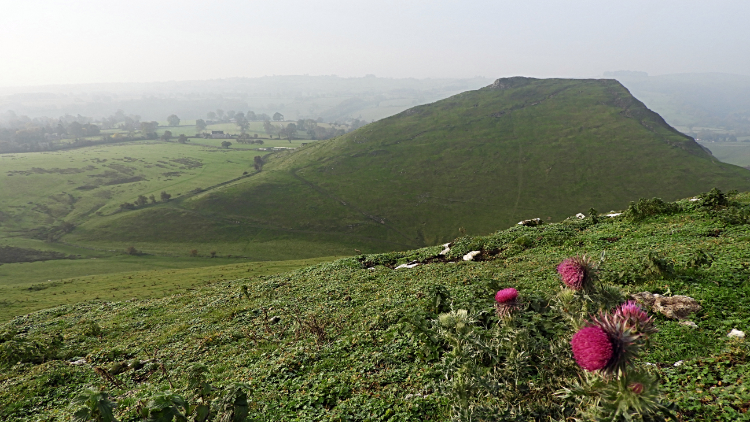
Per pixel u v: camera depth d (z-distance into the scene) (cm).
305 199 19562
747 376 680
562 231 2758
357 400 955
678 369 763
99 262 13600
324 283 2880
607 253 1900
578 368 595
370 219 17612
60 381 1658
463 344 741
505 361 718
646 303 1084
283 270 6725
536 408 598
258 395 1102
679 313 998
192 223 17250
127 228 16775
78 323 3306
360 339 1360
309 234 16550
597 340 386
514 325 722
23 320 3825
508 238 2928
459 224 16525
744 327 877
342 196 19688
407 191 19562
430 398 867
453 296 1587
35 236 15975
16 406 1436
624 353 383
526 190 18212
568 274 633
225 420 766
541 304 1073
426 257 3139
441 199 18525
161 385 1437
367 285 2438
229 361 1589
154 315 3139
